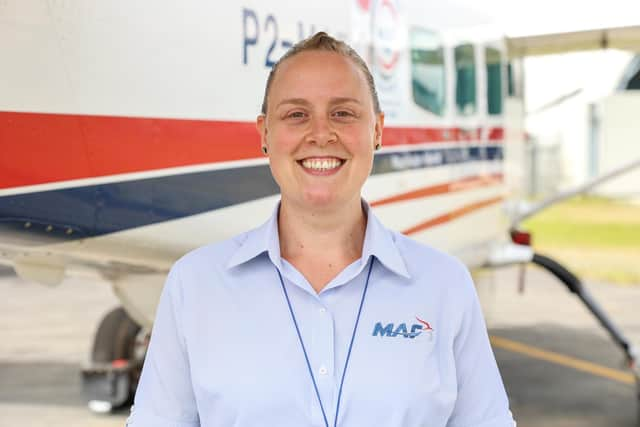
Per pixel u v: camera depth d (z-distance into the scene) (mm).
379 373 1625
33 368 6309
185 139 2988
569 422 5238
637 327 8398
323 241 1706
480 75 5301
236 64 3178
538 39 5996
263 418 1622
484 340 1732
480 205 5398
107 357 5035
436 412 1653
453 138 4938
